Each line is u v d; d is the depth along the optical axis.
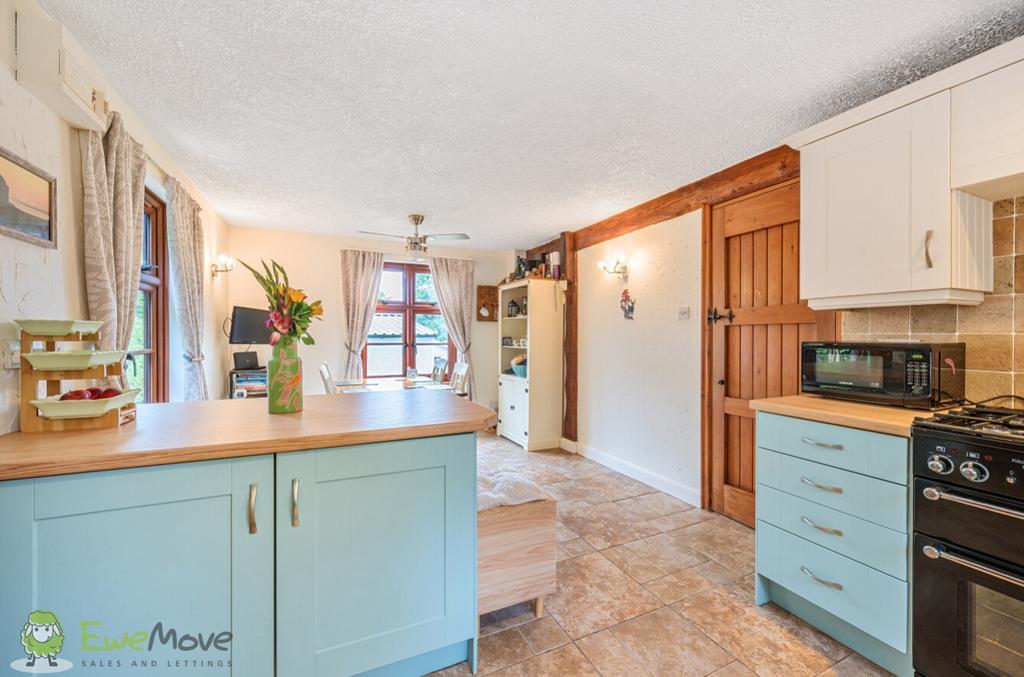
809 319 2.41
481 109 2.08
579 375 4.51
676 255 3.29
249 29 1.53
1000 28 1.51
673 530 2.70
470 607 1.51
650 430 3.54
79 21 1.48
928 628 1.35
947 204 1.58
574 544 2.51
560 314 4.77
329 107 2.07
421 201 3.57
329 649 1.29
